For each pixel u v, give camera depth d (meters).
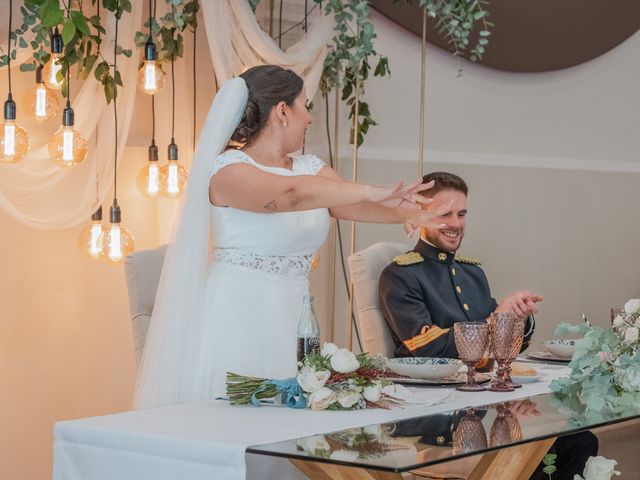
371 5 4.85
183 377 2.54
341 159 4.82
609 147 5.62
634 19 5.47
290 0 4.50
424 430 1.78
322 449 1.60
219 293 2.58
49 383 3.83
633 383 2.16
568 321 5.50
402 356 3.15
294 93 2.69
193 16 3.82
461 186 3.35
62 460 1.88
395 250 3.56
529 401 2.18
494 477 2.04
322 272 4.78
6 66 3.45
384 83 4.96
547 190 5.43
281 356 2.59
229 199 2.54
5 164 3.38
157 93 4.03
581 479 2.29
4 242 3.69
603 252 5.60
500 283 5.30
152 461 1.74
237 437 1.71
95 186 3.59
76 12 3.23
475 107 5.23
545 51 5.29
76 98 3.57
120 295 4.03
